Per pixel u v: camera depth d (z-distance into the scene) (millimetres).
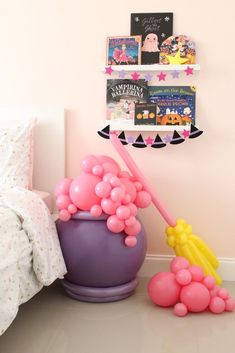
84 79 2533
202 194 2506
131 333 1835
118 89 2488
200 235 2525
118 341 1762
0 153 2279
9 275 1627
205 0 2410
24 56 2564
